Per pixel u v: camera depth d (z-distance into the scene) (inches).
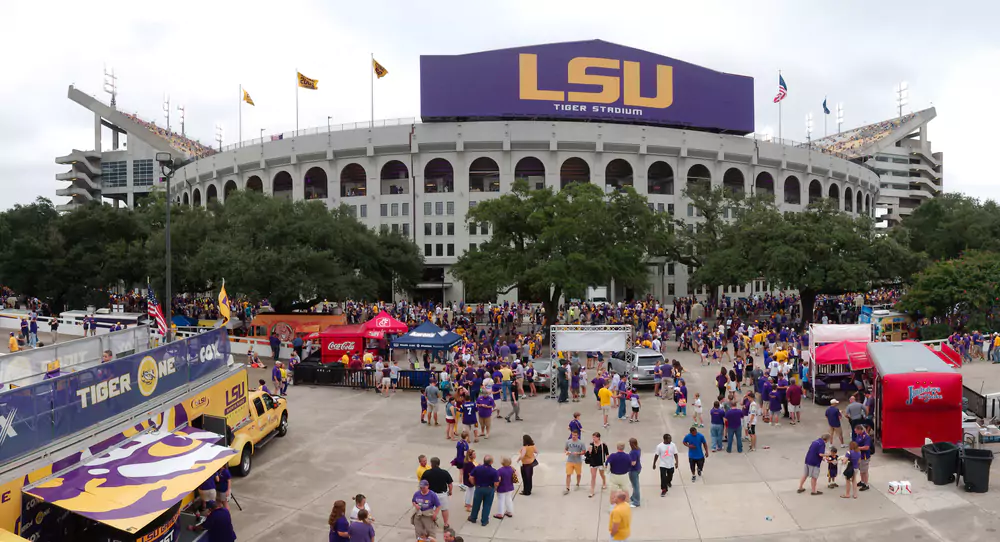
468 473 573.0
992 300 1413.6
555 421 897.5
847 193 3966.5
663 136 3043.8
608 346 1068.5
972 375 1112.2
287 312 1830.7
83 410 475.2
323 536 530.0
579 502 595.8
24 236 2224.4
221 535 461.7
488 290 1715.1
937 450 620.4
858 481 623.8
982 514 539.2
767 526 530.9
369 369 1136.8
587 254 1685.5
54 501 411.2
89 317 1605.6
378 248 2194.9
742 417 771.4
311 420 911.0
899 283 2554.1
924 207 3398.1
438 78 2967.5
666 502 587.8
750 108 3280.0
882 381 704.4
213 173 3449.8
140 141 4879.4
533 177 3201.3
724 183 3395.7
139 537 443.8
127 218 2263.8
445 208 2977.4
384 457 741.9
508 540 517.3
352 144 3014.3
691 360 1389.0
